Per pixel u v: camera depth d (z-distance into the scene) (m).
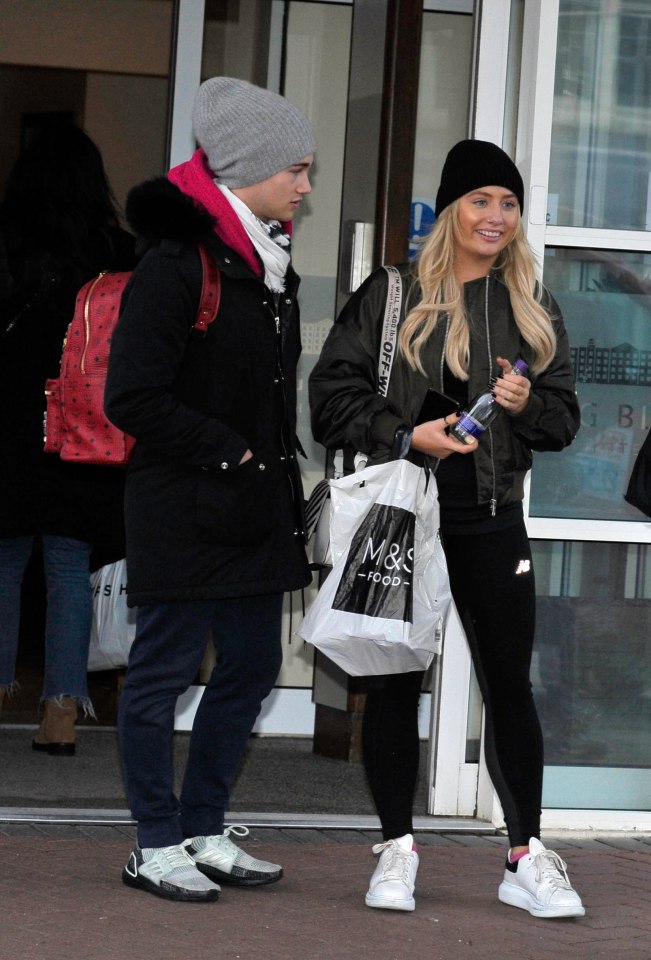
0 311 7.29
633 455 6.91
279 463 5.30
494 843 6.59
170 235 5.05
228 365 5.16
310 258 8.60
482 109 6.83
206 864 5.55
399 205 7.91
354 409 5.32
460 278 5.50
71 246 7.31
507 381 5.17
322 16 8.55
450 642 6.89
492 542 5.40
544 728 6.86
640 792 6.94
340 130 8.60
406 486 5.21
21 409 7.27
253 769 7.92
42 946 4.68
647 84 6.91
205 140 5.25
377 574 5.20
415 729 5.52
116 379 4.98
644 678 6.94
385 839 5.50
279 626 5.48
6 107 13.55
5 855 5.80
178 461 5.13
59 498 7.29
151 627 5.25
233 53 8.49
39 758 7.85
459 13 8.45
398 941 5.00
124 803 6.88
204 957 4.67
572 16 6.85
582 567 6.89
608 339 6.89
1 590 7.41
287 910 5.30
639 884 5.95
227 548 5.18
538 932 5.21
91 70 12.91
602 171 6.89
